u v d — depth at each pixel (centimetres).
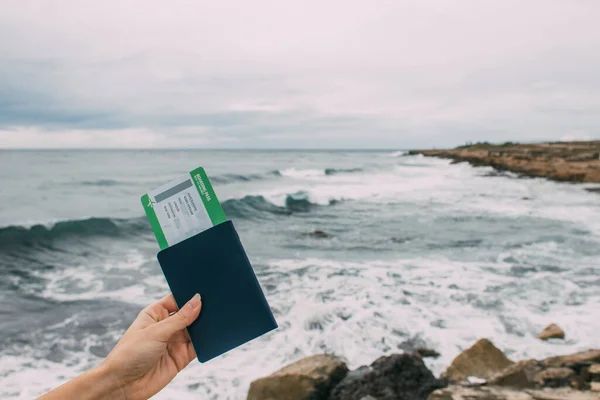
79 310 783
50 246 1259
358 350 618
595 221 1692
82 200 2039
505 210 2019
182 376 546
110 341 673
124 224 1520
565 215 1848
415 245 1324
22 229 1305
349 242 1375
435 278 944
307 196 2264
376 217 1884
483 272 996
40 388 537
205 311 130
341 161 6300
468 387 456
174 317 126
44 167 3372
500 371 502
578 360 501
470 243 1342
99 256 1180
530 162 4203
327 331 671
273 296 816
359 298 808
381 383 474
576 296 833
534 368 488
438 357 606
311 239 1422
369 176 3825
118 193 2334
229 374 554
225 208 1902
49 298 838
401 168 5031
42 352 630
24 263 1081
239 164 4675
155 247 1309
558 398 423
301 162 5512
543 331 675
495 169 4538
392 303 786
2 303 800
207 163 4625
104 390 114
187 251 132
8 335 674
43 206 1812
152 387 126
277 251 1236
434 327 690
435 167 5312
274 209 2056
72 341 668
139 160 4909
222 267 132
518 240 1368
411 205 2219
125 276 988
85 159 4631
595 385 451
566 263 1076
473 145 7800
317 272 988
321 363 518
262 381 494
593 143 5631
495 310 761
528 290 865
